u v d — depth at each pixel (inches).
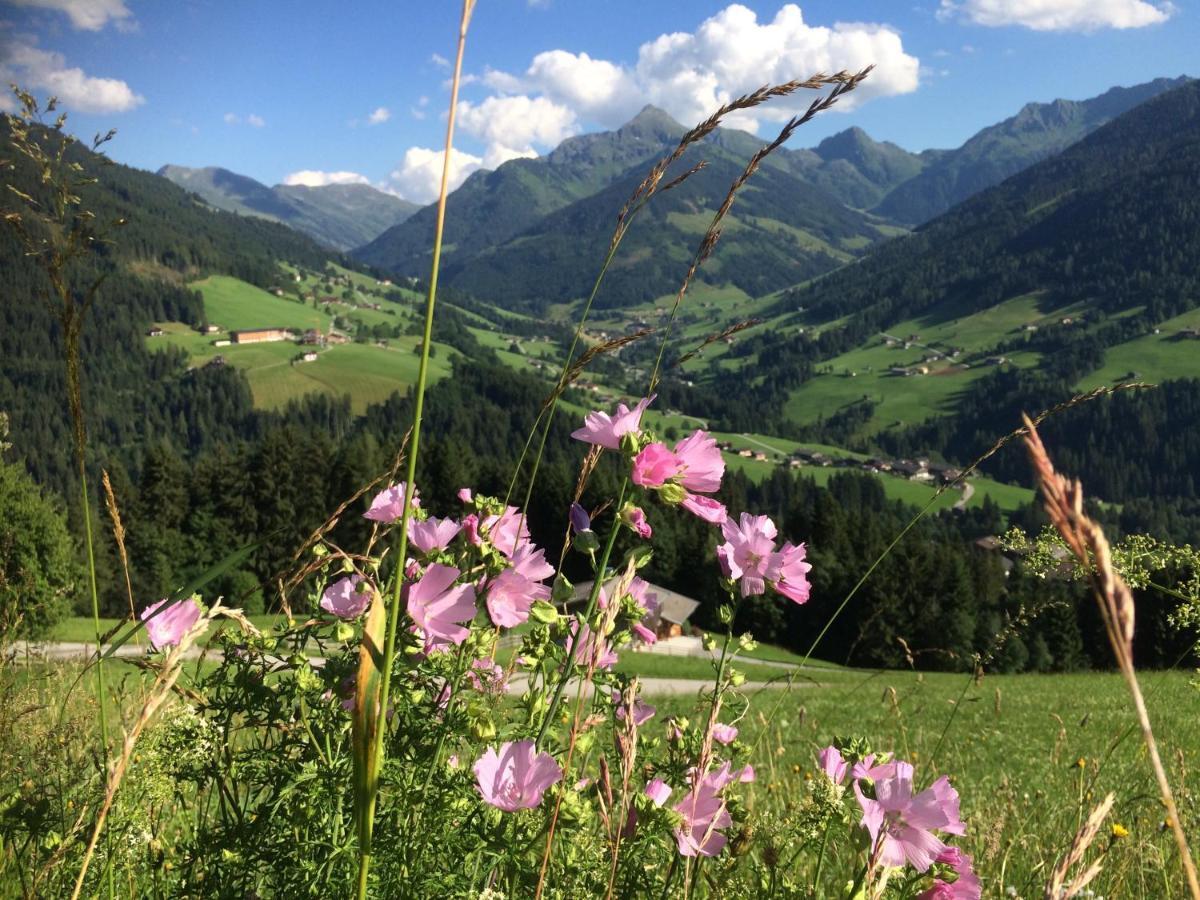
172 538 2237.9
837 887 87.2
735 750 74.2
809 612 1934.1
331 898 59.6
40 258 63.4
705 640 73.0
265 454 2357.3
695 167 70.9
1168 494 6692.9
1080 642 1520.7
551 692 63.0
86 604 1517.0
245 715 66.7
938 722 436.8
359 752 39.3
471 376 6609.3
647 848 64.6
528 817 60.5
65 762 79.1
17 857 65.3
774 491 5354.3
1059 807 157.3
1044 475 28.3
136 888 70.6
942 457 7603.4
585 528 64.7
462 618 59.4
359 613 63.7
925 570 1920.5
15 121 62.5
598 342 68.1
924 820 54.7
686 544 1834.4
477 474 2471.7
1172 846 123.2
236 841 63.4
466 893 58.4
